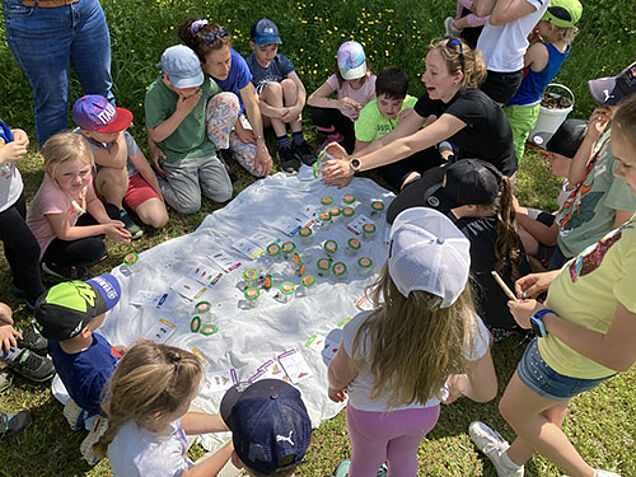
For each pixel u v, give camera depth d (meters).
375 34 6.08
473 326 2.13
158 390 2.05
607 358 1.96
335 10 6.25
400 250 1.97
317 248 4.09
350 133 5.09
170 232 4.32
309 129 5.41
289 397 2.14
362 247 4.13
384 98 4.40
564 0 4.27
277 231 4.21
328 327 3.58
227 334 3.45
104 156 3.85
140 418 2.09
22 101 5.01
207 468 2.40
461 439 3.21
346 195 4.48
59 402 3.23
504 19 4.06
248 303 3.67
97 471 2.96
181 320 3.57
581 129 3.68
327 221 4.25
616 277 1.94
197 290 3.73
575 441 3.21
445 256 1.93
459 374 2.31
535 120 4.80
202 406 3.15
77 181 3.37
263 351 3.44
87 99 3.76
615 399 3.42
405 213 2.15
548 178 5.08
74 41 4.10
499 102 4.46
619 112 1.72
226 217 4.32
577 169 3.46
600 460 3.15
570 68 5.98
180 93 4.04
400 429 2.30
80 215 3.79
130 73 5.19
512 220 3.26
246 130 4.89
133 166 4.35
